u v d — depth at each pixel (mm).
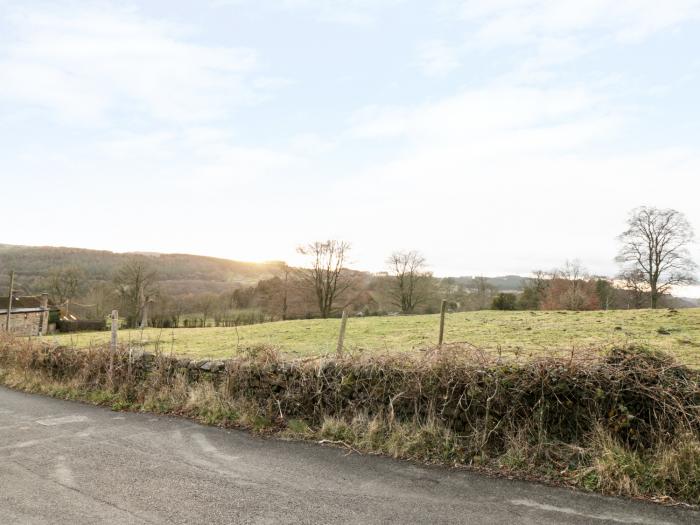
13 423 9414
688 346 12586
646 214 47594
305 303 57250
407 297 58031
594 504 5480
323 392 8805
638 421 6523
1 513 5262
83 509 5387
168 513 5293
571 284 55844
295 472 6594
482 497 5715
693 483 5676
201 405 9859
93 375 12555
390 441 7520
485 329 20047
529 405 7109
